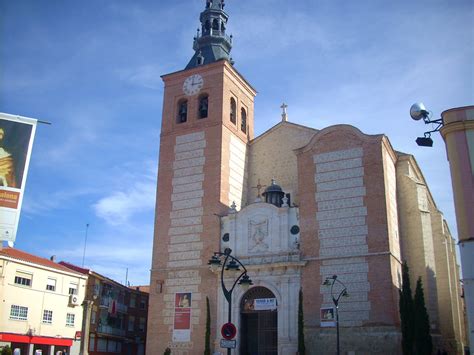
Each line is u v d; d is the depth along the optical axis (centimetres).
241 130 6125
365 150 4869
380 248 4538
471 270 2694
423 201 5250
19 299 5647
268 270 4866
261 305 4834
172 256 5403
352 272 4572
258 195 5606
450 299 5422
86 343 5219
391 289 4394
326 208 4866
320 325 4541
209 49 6303
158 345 5169
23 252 6203
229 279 5025
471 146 2833
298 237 4906
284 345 4606
